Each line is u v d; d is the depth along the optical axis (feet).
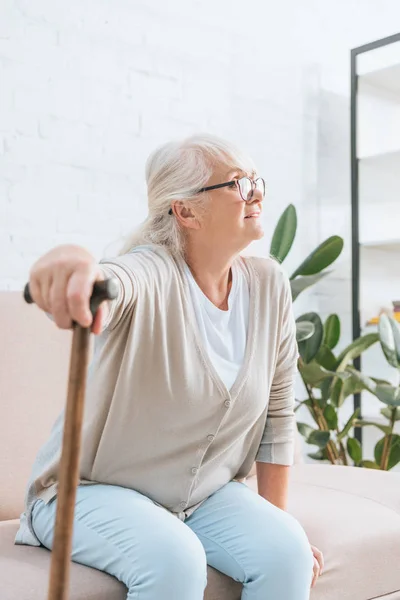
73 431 2.53
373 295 9.77
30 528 4.21
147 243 4.50
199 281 4.47
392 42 9.30
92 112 7.53
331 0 9.94
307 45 9.66
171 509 4.28
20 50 6.98
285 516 4.26
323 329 8.55
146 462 4.17
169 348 4.10
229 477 4.64
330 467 6.48
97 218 7.57
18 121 6.98
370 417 9.50
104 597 3.66
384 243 9.34
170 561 3.56
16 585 3.59
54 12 7.23
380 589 4.84
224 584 4.15
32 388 5.50
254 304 4.59
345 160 10.10
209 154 4.41
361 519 4.99
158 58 8.09
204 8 8.52
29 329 5.58
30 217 7.06
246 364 4.42
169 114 8.19
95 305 2.61
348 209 10.11
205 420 4.23
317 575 4.36
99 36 7.59
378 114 9.98
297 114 9.52
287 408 4.94
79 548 3.90
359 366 9.49
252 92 9.02
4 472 5.21
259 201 4.52
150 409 4.08
